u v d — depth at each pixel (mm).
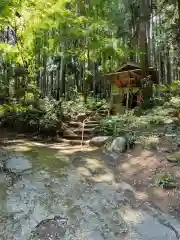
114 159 4395
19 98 8039
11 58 8289
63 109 8141
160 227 2352
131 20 8719
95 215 2559
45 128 6898
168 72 13734
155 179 3332
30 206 2664
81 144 5879
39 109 7684
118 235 2219
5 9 3885
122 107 9039
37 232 2205
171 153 4059
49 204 2738
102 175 3674
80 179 3473
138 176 3580
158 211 2643
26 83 8703
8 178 3307
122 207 2742
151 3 8766
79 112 8328
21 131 6957
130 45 8234
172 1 8203
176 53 9742
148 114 6781
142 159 4121
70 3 5746
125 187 3266
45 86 12711
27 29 5980
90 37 6160
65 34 5754
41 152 4836
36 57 10203
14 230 2225
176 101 7156
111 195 3033
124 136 5109
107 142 5285
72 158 4465
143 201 2877
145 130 5402
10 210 2553
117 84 9445
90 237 2176
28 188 3084
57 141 6348
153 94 9703
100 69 11305
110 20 6387
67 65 12797
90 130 6762
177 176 3324
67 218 2473
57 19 5117
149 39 12836
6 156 4246
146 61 8719
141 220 2482
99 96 12180
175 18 8875
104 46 6457
